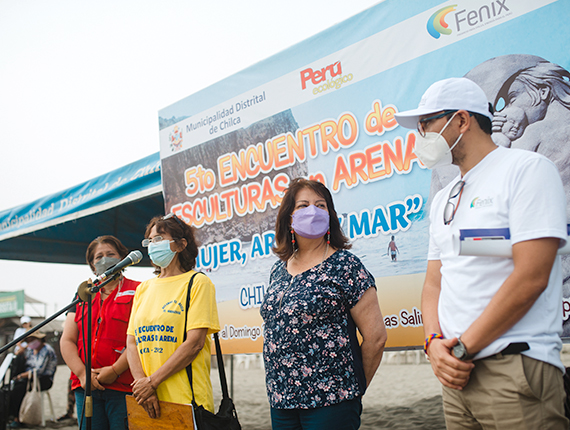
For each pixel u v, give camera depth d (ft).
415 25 8.92
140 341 7.49
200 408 6.80
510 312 4.13
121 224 19.83
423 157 5.16
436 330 5.07
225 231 11.51
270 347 6.08
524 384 4.13
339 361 5.71
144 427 7.27
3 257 18.31
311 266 6.41
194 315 7.27
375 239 9.15
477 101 4.91
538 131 7.53
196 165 12.23
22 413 20.63
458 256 4.78
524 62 7.73
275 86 10.88
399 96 9.02
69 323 9.28
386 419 15.71
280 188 10.62
